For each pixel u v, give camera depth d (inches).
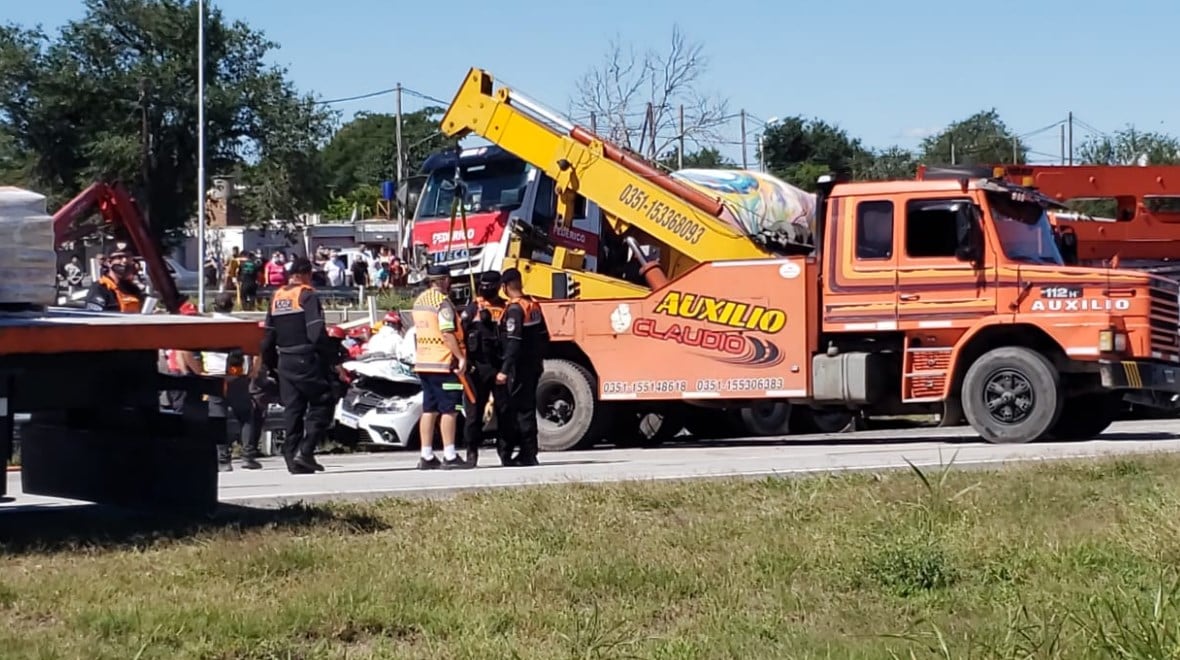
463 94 740.0
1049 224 619.8
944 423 611.5
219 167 2069.4
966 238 593.3
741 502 402.0
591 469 494.9
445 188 919.7
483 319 536.7
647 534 357.1
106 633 260.1
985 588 303.1
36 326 320.5
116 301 570.6
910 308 603.2
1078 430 637.3
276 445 664.4
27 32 2033.7
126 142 1971.0
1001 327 592.1
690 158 1900.8
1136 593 274.5
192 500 371.6
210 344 345.7
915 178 652.7
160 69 1990.7
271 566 313.0
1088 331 577.3
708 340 637.3
